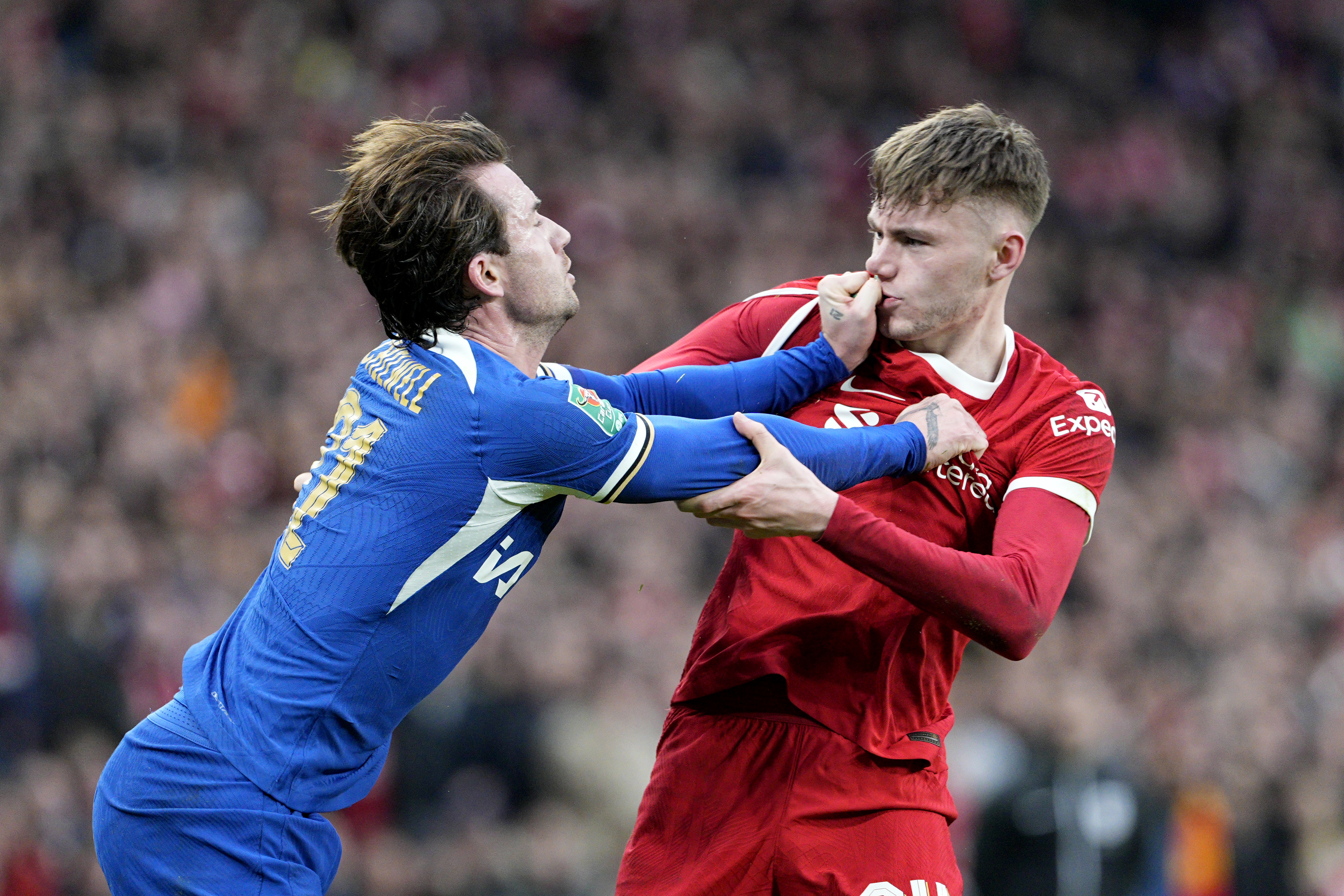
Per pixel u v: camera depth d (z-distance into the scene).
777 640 10.05
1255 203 53.62
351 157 9.70
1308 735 29.22
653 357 11.05
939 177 9.70
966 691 26.14
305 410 32.81
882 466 9.62
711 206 44.28
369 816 23.14
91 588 25.48
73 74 41.84
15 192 37.97
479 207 9.14
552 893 22.77
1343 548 40.00
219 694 9.11
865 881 9.80
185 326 35.03
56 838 22.09
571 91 46.56
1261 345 48.81
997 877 20.80
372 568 8.90
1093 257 49.00
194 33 43.31
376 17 45.62
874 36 51.88
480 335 9.38
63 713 23.84
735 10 50.03
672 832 10.21
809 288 10.84
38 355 32.66
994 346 10.23
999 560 9.34
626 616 28.64
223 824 8.84
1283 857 26.02
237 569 27.98
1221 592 35.28
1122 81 54.97
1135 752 26.11
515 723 24.44
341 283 37.34
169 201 38.59
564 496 9.43
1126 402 44.59
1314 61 59.59
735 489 9.23
